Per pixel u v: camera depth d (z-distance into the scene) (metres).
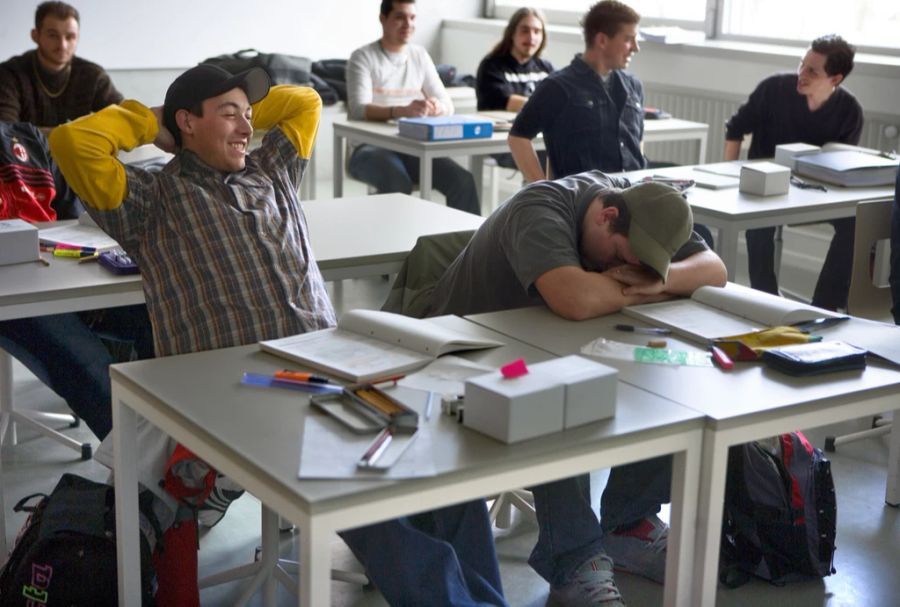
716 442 1.83
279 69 6.63
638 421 1.80
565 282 2.34
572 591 2.39
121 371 2.00
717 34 6.09
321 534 1.51
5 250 2.70
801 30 5.71
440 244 2.88
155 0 6.97
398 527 2.04
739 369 2.08
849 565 2.70
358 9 7.66
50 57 4.91
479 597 2.18
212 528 2.86
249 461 1.62
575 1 7.15
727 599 2.54
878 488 3.11
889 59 5.10
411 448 1.66
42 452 3.28
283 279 2.38
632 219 2.36
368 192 6.95
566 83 4.29
